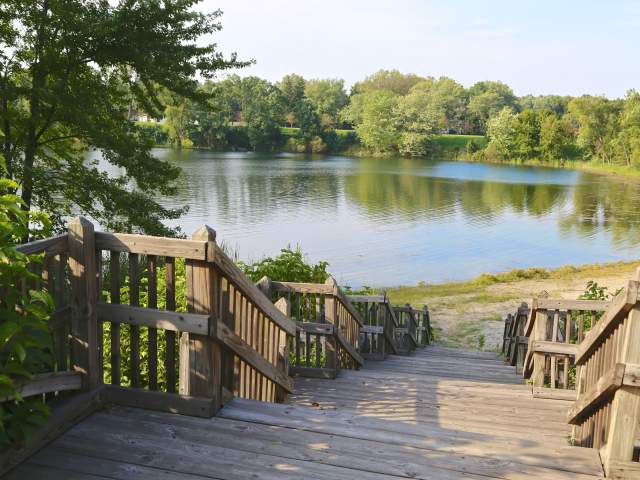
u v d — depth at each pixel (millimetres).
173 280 3807
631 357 3215
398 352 12461
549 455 3545
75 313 3744
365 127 134000
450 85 180750
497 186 74500
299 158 114625
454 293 24562
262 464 3346
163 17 15227
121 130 16688
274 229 41062
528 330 7672
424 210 52312
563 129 121438
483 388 6574
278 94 146750
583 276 27719
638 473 3264
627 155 108312
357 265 31703
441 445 3629
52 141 17469
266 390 5438
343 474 3268
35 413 3270
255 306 4684
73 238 3664
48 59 14938
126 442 3521
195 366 3863
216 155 109562
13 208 3010
